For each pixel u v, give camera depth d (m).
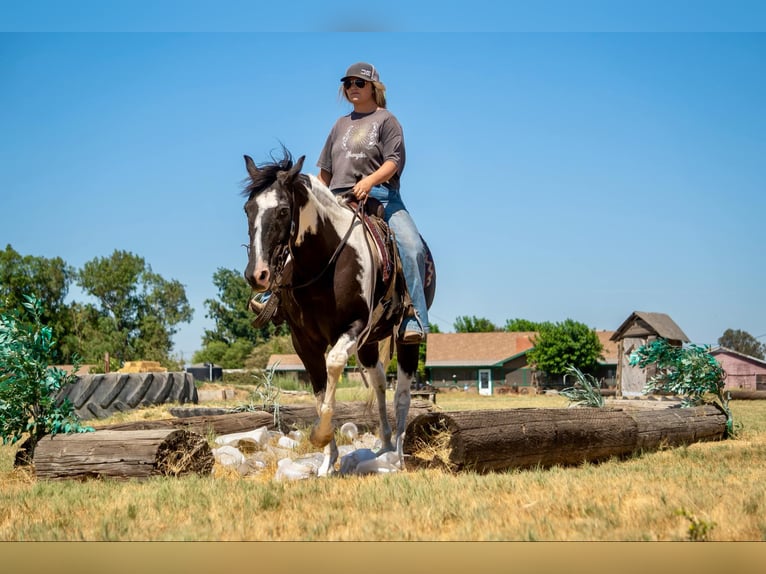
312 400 19.58
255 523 4.97
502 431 7.01
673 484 6.15
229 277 101.44
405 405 7.75
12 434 8.03
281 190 6.18
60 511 5.57
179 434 7.17
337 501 5.55
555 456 7.68
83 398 16.03
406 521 4.89
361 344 6.82
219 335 100.62
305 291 6.62
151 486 6.42
